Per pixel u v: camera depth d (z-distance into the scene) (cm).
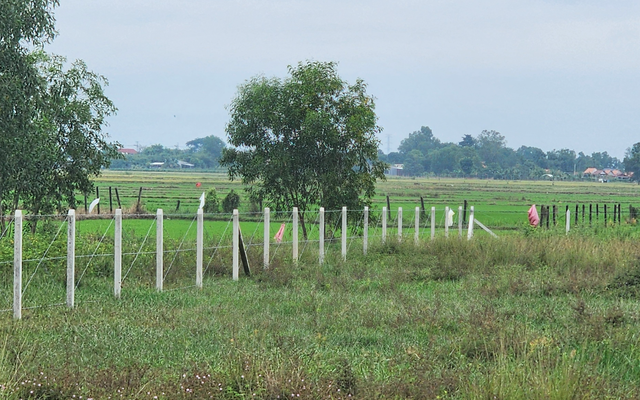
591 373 1190
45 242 2303
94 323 1686
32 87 2869
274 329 1642
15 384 1098
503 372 1150
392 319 1759
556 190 18012
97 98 3553
